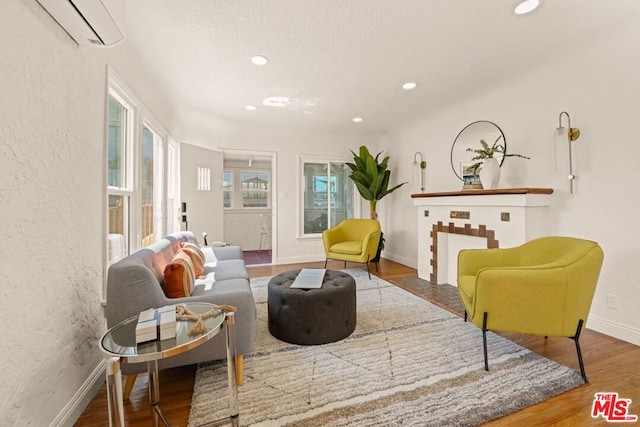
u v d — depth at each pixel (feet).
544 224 8.64
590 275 5.38
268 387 5.24
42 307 3.85
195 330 3.94
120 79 6.57
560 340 6.89
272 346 6.76
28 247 3.61
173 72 8.87
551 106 8.46
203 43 7.27
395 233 16.55
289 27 6.66
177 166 12.56
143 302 4.96
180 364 5.12
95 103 5.44
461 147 11.78
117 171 7.30
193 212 13.02
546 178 8.62
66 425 4.29
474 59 8.20
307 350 6.56
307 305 6.77
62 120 4.36
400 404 4.75
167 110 11.24
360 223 14.71
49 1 3.69
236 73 9.00
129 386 4.95
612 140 7.09
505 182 9.95
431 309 9.04
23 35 3.52
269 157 18.21
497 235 9.22
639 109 6.63
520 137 9.41
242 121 14.46
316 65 8.54
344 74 9.14
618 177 7.01
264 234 21.89
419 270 12.96
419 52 7.83
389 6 5.95
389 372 5.67
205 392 5.12
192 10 6.00
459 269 7.61
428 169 13.83
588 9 6.07
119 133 7.43
